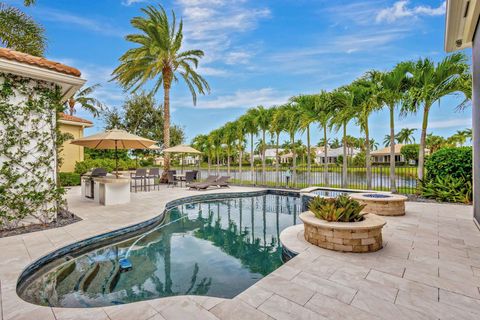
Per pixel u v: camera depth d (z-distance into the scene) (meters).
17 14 8.96
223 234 6.21
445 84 8.28
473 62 5.96
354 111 10.07
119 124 22.64
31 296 3.29
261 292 2.86
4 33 8.82
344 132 11.29
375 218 4.52
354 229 3.96
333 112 10.97
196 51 15.18
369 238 4.04
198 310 2.57
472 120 6.22
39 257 3.85
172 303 2.70
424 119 9.07
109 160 17.91
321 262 3.63
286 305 2.62
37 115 5.85
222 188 13.59
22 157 5.62
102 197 8.71
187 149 14.58
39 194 5.78
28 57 5.37
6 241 4.59
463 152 8.22
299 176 15.73
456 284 3.00
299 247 4.25
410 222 5.86
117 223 5.95
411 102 8.34
